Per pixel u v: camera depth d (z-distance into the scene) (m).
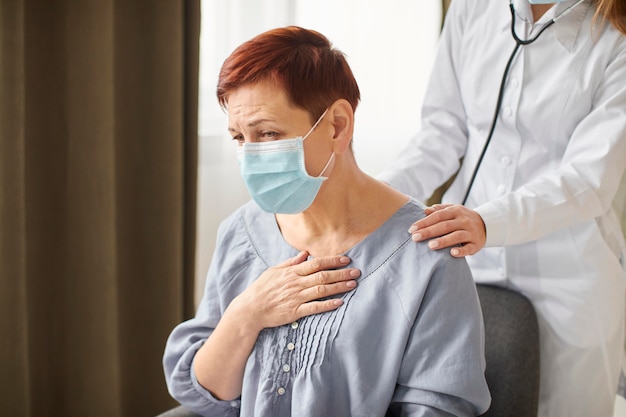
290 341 1.27
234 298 1.39
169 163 2.22
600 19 1.53
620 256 1.66
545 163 1.62
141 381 2.35
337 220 1.30
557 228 1.49
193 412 1.43
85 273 2.11
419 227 1.27
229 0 2.48
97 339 2.14
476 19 1.71
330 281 1.25
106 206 2.09
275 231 1.38
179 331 1.46
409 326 1.22
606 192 1.50
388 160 2.89
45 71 1.99
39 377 2.13
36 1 1.95
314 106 1.19
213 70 2.51
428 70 2.85
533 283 1.64
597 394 1.63
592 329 1.60
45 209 2.06
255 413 1.27
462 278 1.25
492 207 1.44
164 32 2.14
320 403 1.22
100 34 2.00
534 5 1.60
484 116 1.67
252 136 1.20
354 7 2.75
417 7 2.81
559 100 1.55
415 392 1.21
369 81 2.82
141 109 2.18
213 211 2.59
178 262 2.29
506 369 1.47
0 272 1.92
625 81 1.51
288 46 1.19
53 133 2.03
